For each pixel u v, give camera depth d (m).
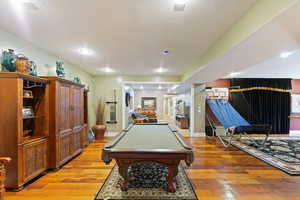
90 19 2.11
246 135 6.33
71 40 2.80
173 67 4.77
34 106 2.89
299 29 1.69
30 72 2.69
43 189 2.31
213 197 2.13
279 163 3.28
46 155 2.83
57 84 2.97
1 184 1.54
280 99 6.81
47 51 3.38
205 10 1.88
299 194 2.22
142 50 3.30
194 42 2.87
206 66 3.35
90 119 5.77
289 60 4.00
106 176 2.72
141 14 1.98
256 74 5.89
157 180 2.56
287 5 1.32
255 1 1.71
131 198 2.10
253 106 6.74
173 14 1.98
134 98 12.71
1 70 2.37
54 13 1.96
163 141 2.47
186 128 8.03
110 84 6.14
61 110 3.09
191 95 6.23
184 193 2.21
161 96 12.83
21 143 2.29
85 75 5.44
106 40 2.80
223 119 5.39
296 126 6.97
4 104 2.24
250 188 2.36
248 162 3.37
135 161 2.20
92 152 4.04
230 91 6.74
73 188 2.34
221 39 2.62
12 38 2.56
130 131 3.34
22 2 1.73
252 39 1.95
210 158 3.61
